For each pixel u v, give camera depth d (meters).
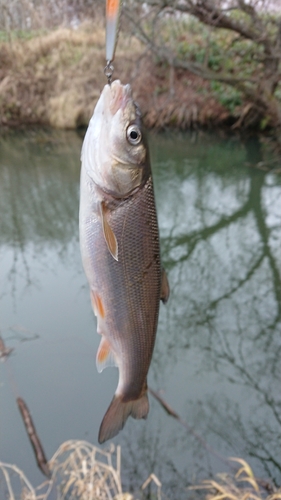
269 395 0.96
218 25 2.04
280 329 1.17
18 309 1.21
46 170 2.32
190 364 1.06
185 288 1.38
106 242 0.41
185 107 2.72
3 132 3.13
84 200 0.42
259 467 0.80
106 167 0.41
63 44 3.24
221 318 1.23
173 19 2.48
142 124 0.41
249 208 1.83
